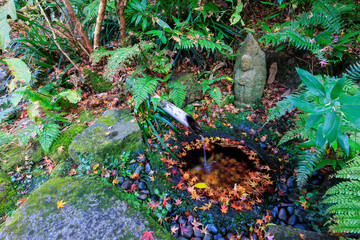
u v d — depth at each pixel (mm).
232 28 3486
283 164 2270
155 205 1830
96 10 3018
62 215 1635
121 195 1815
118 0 2660
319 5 2527
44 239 1495
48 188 1854
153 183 2031
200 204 1872
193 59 3385
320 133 1042
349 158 1806
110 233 1532
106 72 2518
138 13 2934
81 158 2141
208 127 2732
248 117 2822
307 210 1815
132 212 1681
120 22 2896
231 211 1827
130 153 2277
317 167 1854
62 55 3260
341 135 1216
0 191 2018
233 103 3068
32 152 2355
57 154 2295
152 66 2883
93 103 2893
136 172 2117
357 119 790
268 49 3123
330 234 1600
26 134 2314
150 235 1528
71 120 2678
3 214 1890
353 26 2674
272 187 2041
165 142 2482
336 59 2715
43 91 2805
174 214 1814
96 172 2088
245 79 2766
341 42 2361
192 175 2164
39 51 3191
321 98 1063
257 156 2385
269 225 1690
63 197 1771
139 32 3168
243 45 2715
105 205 1710
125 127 2367
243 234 1688
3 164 2273
